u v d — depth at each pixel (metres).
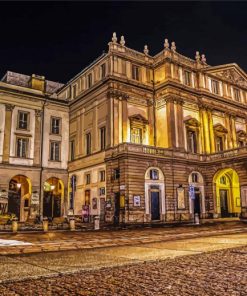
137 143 35.84
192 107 40.41
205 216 37.44
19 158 38.81
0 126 38.16
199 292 6.29
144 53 40.62
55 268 8.72
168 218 33.78
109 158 34.31
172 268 8.66
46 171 40.53
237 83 46.91
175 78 39.16
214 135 41.69
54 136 42.19
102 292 6.41
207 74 42.91
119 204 32.31
